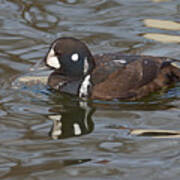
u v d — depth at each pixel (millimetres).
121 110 10844
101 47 13656
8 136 9664
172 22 14938
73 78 11859
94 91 11367
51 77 12250
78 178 8242
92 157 8883
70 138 9633
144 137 9602
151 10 15703
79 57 11742
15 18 15133
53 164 8664
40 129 9984
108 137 9641
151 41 14016
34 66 12062
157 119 10352
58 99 11523
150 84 11523
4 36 14164
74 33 14336
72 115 10672
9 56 13227
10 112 10773
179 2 16188
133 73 11445
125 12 15609
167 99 11281
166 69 11898
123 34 14391
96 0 16453
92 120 10414
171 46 13750
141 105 11055
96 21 15078
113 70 11477
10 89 11906
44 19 15102
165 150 9094
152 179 8180
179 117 10422
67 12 15594
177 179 8172
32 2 16250
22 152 9062
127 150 9133
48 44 13742
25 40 13969
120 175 8312
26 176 8305
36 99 11516
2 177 8273
